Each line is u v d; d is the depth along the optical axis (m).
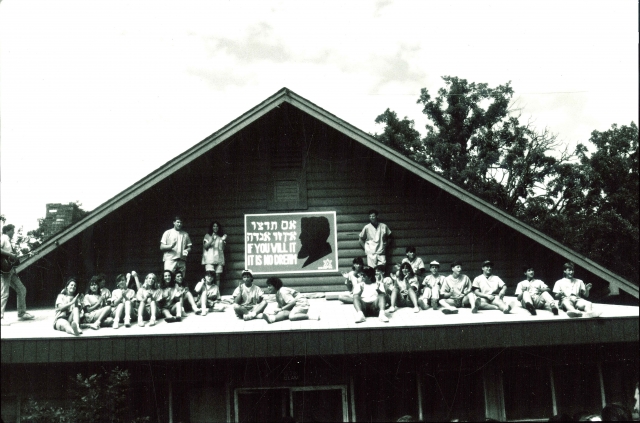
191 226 16.34
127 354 12.70
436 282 14.78
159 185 15.92
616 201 28.44
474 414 14.41
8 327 13.69
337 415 14.22
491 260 16.27
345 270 16.25
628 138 28.69
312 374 14.38
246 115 15.58
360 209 16.50
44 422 13.25
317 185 16.59
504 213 15.57
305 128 16.67
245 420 14.20
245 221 16.41
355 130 15.75
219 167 16.62
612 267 27.22
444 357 14.55
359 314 13.29
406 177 16.59
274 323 13.35
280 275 16.25
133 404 14.10
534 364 14.70
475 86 32.75
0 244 14.46
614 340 13.23
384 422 14.20
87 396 13.11
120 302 13.62
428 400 14.39
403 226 16.42
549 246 15.45
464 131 32.16
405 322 13.14
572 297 13.79
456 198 16.33
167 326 13.35
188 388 14.30
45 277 16.34
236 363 14.38
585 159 29.83
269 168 16.64
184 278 15.68
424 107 33.00
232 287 16.14
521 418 14.48
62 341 12.76
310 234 16.41
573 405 14.59
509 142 32.25
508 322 13.05
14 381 13.98
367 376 14.39
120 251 16.17
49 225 25.48
